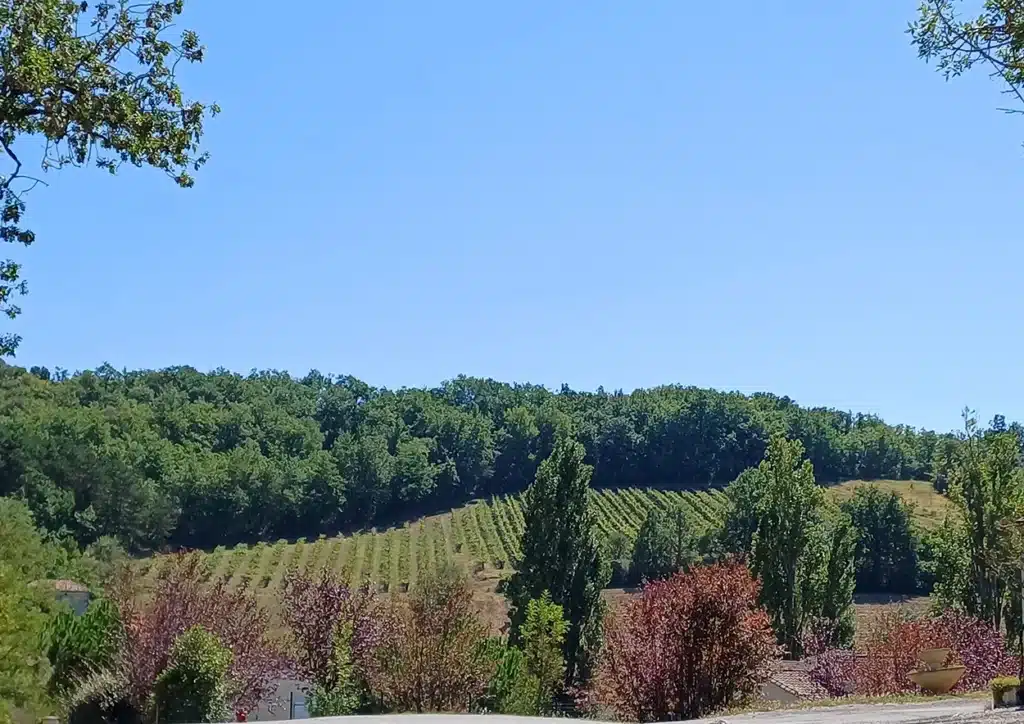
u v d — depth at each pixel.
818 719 14.62
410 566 96.56
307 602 31.80
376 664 27.97
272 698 31.05
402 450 116.81
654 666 22.36
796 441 46.41
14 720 23.72
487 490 124.44
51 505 70.56
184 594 29.66
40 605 32.72
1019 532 27.78
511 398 145.12
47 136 11.36
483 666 28.55
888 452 122.88
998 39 8.85
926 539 76.69
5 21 10.62
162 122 11.87
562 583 51.44
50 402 99.00
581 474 53.41
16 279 11.57
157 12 11.74
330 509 108.56
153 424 106.56
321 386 144.25
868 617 61.16
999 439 39.25
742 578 23.08
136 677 27.42
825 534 47.38
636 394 139.25
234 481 99.44
